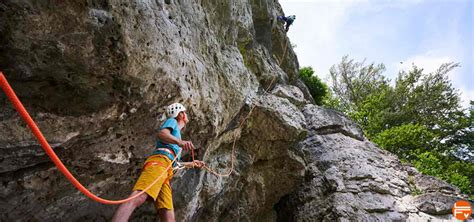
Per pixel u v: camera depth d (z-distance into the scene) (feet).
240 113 23.65
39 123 10.52
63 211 13.38
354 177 32.55
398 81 80.07
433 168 45.73
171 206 11.10
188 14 16.75
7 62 9.13
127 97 11.90
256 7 33.17
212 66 18.70
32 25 8.86
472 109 78.38
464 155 77.20
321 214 30.55
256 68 29.60
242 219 27.43
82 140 12.12
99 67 10.54
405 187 32.86
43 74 9.95
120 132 13.15
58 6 9.09
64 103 10.78
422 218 29.12
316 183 33.09
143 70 11.58
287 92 32.83
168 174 10.92
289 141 27.84
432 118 74.49
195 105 15.79
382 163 35.76
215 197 22.67
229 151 25.09
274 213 33.14
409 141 51.98
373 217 29.01
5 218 11.71
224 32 22.79
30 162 11.43
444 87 76.18
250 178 27.63
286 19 42.01
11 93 5.09
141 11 11.52
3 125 9.86
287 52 42.83
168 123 11.22
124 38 10.57
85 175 13.25
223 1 22.07
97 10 9.86
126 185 15.12
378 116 66.33
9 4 8.40
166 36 12.92
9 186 11.25
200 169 19.62
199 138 17.85
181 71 14.06
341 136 38.19
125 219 9.02
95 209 14.67
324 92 59.98
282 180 30.14
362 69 84.64
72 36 9.59
